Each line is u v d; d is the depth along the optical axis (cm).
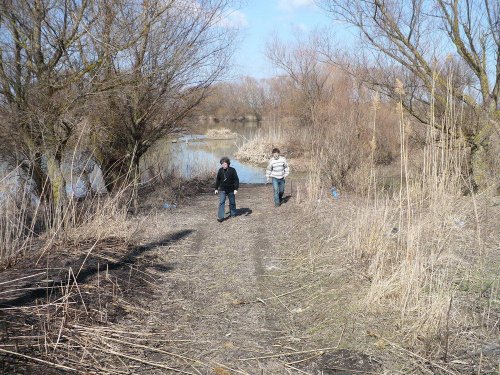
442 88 984
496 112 1000
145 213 1084
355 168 1236
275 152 1154
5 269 592
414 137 1152
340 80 1873
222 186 1014
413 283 489
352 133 1252
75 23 847
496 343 397
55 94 892
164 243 804
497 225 726
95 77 931
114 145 1248
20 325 430
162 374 389
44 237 721
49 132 898
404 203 802
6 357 371
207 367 402
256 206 1191
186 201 1310
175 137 1546
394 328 444
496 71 995
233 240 836
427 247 575
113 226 794
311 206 1031
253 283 610
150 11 973
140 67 988
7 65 850
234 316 509
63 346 411
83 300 508
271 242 809
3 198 727
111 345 429
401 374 375
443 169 630
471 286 507
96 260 651
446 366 375
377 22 1034
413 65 1020
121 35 905
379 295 491
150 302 545
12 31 834
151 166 1560
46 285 532
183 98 1253
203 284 612
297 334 460
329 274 607
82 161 1118
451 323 432
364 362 397
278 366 401
